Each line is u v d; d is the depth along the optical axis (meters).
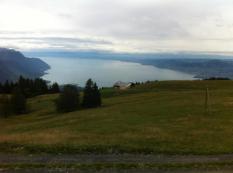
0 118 99.88
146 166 24.72
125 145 30.50
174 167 24.58
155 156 27.88
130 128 40.72
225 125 41.47
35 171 23.31
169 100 74.19
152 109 59.78
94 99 93.50
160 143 31.91
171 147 30.52
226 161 26.25
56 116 85.62
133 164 25.06
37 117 93.69
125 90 126.56
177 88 124.06
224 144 31.80
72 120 59.16
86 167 24.25
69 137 34.44
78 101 96.38
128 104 78.81
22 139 32.91
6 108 107.38
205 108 55.47
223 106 56.81
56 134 37.12
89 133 37.97
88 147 29.73
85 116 62.84
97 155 27.98
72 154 28.28
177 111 54.59
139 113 56.25
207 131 37.91
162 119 47.69
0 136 35.75
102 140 32.69
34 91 172.00
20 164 24.70
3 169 23.61
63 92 97.25
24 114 105.88
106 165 24.75
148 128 40.38
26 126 63.06
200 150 29.61
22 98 109.44
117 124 44.69
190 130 38.66
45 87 179.38
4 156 27.34
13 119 95.69
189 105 60.47
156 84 132.88
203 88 119.75
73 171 23.47
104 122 48.03
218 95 76.50
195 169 24.23
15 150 29.06
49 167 24.16
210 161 26.36
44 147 29.59
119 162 25.88
